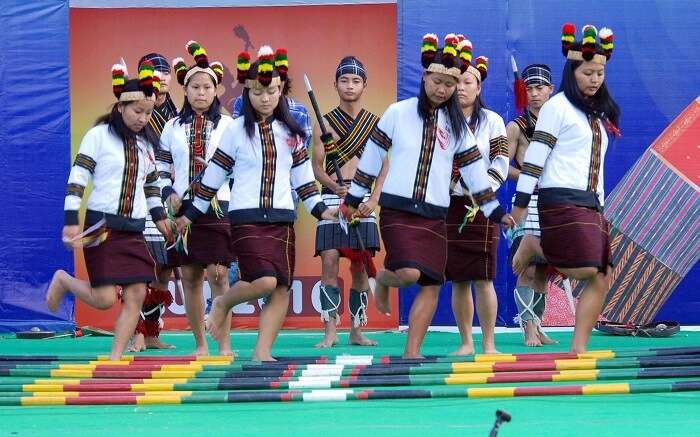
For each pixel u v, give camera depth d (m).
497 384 11.28
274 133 13.05
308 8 19.58
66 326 18.34
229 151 13.10
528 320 16.02
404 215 12.69
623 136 18.19
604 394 10.56
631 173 18.20
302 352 15.38
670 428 8.82
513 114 17.89
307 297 19.64
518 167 15.98
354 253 16.30
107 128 13.10
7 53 18.03
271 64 12.84
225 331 14.63
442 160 12.73
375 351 15.53
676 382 10.80
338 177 14.45
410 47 17.80
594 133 13.27
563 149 13.23
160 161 14.62
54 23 18.12
